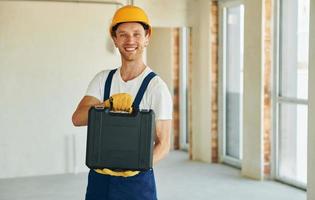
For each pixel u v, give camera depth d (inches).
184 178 335.3
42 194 295.9
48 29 350.9
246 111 339.0
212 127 391.5
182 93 455.8
